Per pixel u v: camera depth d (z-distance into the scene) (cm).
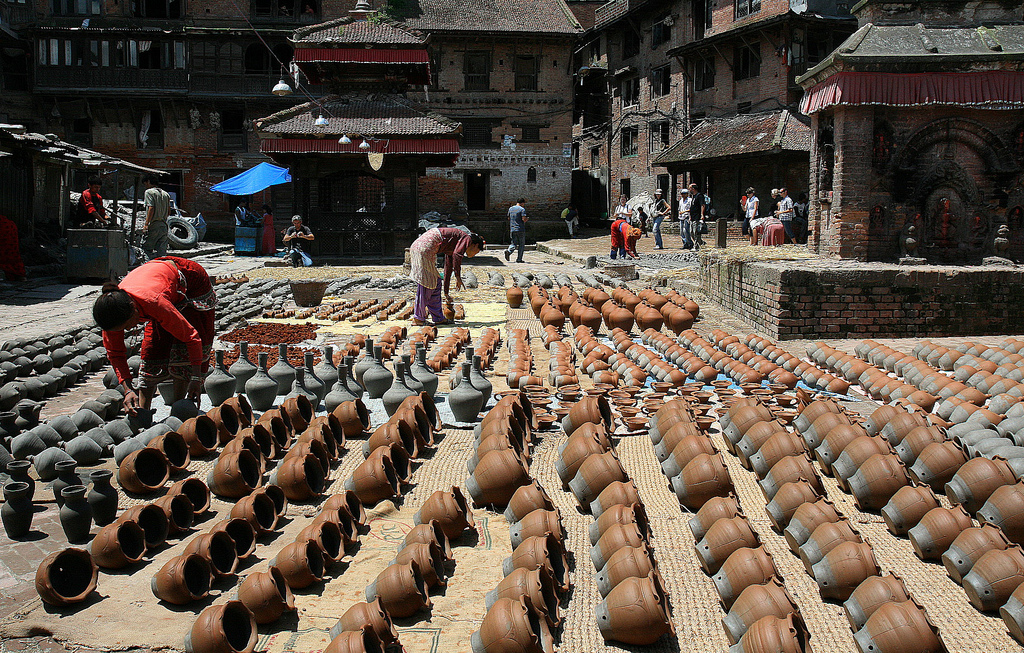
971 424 634
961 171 1276
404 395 712
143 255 1809
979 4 1309
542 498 482
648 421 679
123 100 3419
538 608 365
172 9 3484
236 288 1622
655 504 532
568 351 937
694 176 3350
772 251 1455
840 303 1153
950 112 1271
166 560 448
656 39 3619
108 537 433
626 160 3941
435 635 373
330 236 2197
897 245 1291
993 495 476
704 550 427
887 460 522
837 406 634
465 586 418
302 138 2089
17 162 1778
